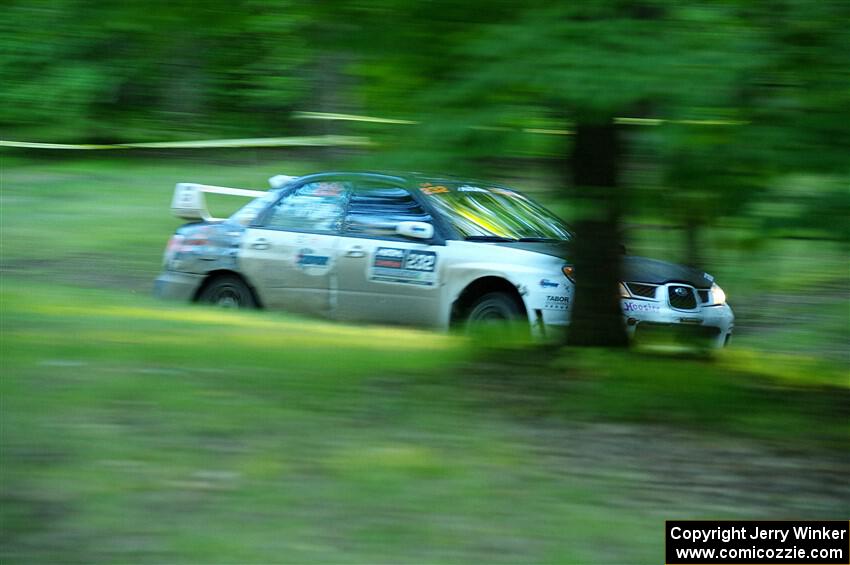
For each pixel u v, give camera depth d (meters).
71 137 26.17
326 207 20.91
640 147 10.33
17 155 37.69
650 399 12.79
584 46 9.84
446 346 16.14
